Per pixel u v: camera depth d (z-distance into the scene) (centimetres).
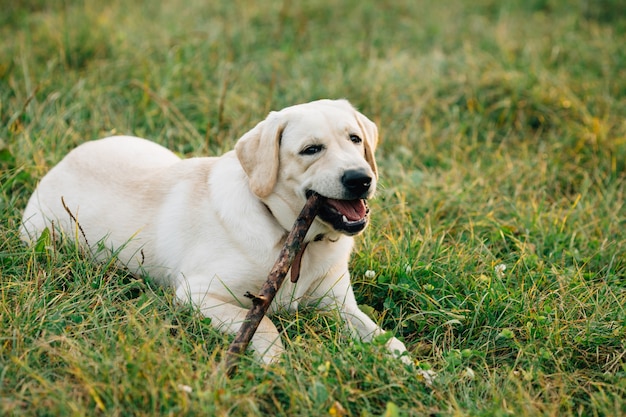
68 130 495
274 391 277
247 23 754
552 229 436
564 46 708
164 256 362
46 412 256
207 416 254
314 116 331
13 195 420
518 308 349
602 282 382
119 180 386
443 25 797
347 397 278
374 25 790
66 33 641
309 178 321
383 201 455
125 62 611
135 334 302
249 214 341
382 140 551
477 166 513
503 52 688
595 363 323
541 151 544
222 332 321
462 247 403
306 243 344
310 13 809
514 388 296
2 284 334
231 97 571
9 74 572
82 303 325
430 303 351
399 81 626
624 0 832
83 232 362
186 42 667
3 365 278
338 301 355
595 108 590
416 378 292
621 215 466
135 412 257
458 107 600
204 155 501
